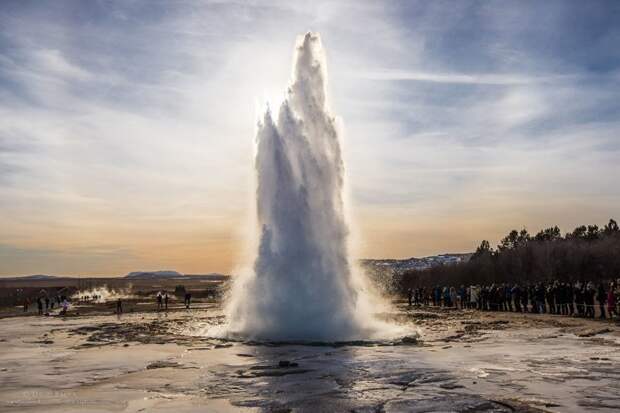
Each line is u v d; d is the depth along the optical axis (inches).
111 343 1136.2
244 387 653.9
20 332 1461.6
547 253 4658.0
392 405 555.5
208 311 2416.3
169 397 607.2
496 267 4987.7
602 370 735.1
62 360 896.9
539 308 1791.3
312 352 929.5
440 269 5433.1
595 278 4200.3
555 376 695.1
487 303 2108.8
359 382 671.8
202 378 712.4
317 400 581.9
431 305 2593.5
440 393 605.9
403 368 763.4
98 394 626.2
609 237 5054.1
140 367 813.2
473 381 668.1
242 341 1096.2
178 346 1047.6
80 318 2086.6
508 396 585.0
